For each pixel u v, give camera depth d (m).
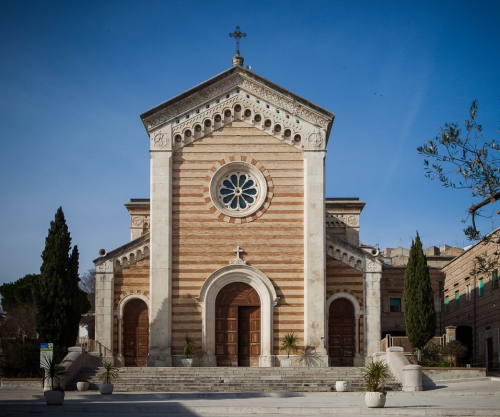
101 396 38.81
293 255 50.03
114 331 50.22
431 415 30.22
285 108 51.31
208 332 49.31
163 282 49.38
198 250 50.06
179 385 41.97
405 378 40.84
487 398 36.75
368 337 50.38
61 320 47.59
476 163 22.95
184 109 51.34
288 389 41.88
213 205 50.44
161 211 50.09
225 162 50.94
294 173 50.88
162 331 48.88
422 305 50.00
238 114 51.53
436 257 84.38
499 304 56.59
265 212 50.44
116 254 50.81
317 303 49.22
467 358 65.12
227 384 42.03
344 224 68.12
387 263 87.31
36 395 39.47
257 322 50.03
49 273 47.94
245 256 50.09
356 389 41.66
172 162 50.97
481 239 24.08
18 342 52.94
